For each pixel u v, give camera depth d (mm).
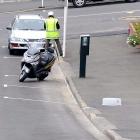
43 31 72125
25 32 71562
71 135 32969
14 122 36344
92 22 93438
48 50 54562
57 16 99625
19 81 53094
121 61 61594
